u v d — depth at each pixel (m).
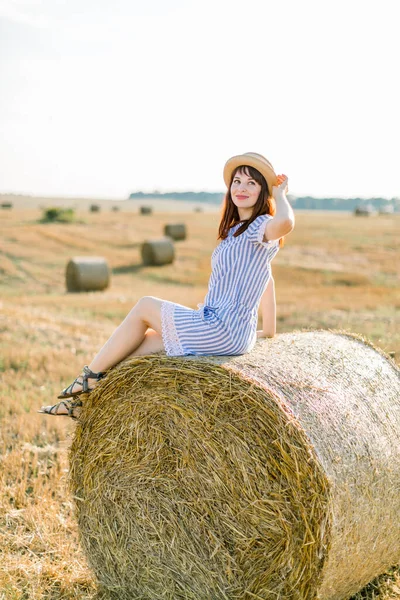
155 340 4.29
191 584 4.00
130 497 4.18
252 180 4.29
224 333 4.04
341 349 4.49
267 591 3.71
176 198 159.38
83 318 15.99
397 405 4.23
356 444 3.72
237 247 4.23
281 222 4.11
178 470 3.97
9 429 6.93
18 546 4.64
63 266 31.56
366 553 3.79
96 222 52.50
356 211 62.84
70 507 5.19
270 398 3.60
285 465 3.55
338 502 3.51
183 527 3.99
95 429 4.29
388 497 3.86
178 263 32.22
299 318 14.53
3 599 3.98
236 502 3.77
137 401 4.08
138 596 4.22
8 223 50.66
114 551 4.27
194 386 3.84
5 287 25.89
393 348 10.41
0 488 5.41
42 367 9.56
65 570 4.46
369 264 29.03
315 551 3.50
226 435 3.77
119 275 28.98
